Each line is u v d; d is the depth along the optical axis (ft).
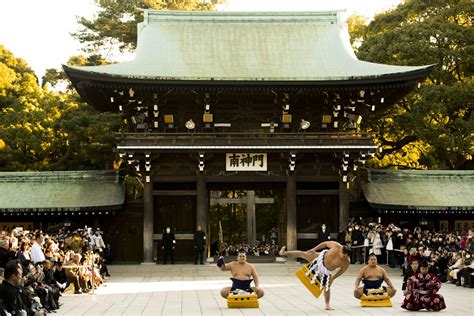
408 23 217.36
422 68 157.48
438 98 203.62
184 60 170.81
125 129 214.90
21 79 267.39
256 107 168.35
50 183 171.01
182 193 163.53
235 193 245.24
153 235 162.91
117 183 170.91
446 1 218.38
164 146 158.40
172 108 167.63
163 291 113.50
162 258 164.25
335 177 165.78
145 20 183.42
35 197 166.50
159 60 169.37
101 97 169.48
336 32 182.50
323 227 159.53
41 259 96.68
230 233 247.70
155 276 149.28
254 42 179.32
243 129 168.14
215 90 160.66
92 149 211.61
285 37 181.27
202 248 157.99
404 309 83.61
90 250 124.06
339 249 83.30
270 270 152.05
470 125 203.41
